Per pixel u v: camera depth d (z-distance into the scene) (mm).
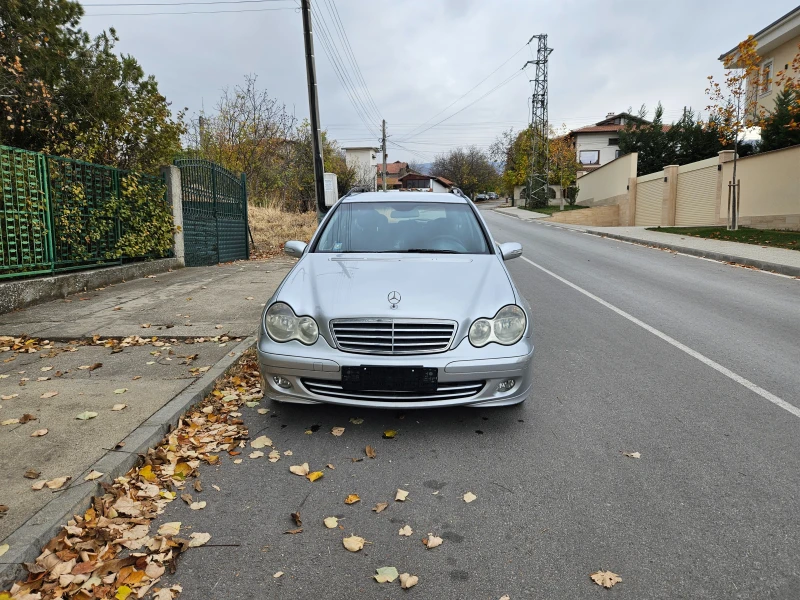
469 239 5141
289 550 2695
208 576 2508
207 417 4219
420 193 6062
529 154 52094
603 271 11727
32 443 3570
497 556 2641
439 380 3686
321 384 3783
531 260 13484
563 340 6430
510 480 3332
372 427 4070
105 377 4891
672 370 5355
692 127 31875
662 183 26125
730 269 11891
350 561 2613
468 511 3016
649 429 4027
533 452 3684
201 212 12898
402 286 4047
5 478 3141
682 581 2457
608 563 2584
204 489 3248
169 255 11945
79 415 3996
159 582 2469
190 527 2875
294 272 4469
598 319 7457
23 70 9750
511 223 29031
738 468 3449
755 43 16562
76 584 2432
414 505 3076
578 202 43969
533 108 47406
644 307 8195
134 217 10562
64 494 2977
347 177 37844
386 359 3682
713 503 3062
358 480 3344
